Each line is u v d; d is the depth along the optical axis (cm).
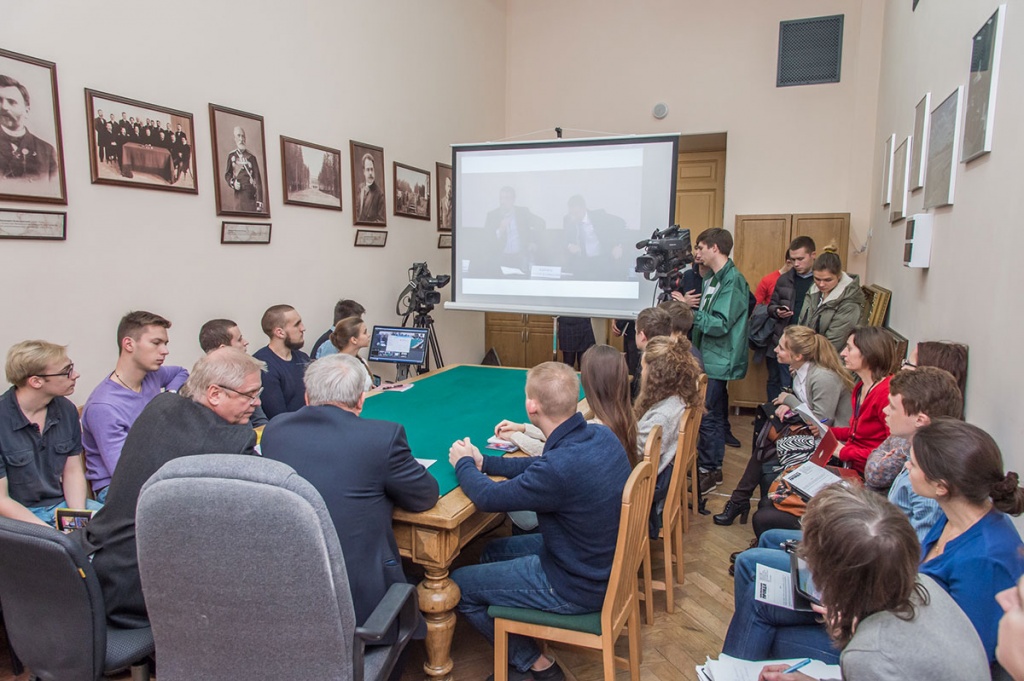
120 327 228
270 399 308
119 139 262
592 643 166
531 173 455
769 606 162
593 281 448
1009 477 123
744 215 530
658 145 423
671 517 230
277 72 347
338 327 327
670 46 563
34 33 230
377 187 438
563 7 598
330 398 158
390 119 451
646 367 243
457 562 268
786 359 292
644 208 432
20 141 226
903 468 182
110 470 223
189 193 297
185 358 302
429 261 519
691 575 265
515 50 624
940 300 251
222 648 116
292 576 108
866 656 100
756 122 543
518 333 619
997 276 182
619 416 198
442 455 207
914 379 176
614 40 582
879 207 454
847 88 515
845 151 520
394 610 129
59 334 245
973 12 223
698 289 433
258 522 106
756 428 325
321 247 390
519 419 252
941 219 254
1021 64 169
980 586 120
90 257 255
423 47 486
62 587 129
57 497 212
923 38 316
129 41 266
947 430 129
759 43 535
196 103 299
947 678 95
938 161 263
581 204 445
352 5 404
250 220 332
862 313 395
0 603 154
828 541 108
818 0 515
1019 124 168
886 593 102
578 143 441
